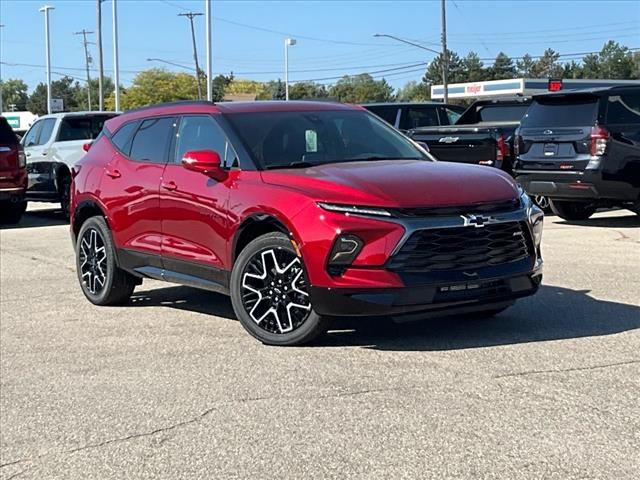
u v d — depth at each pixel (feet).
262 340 20.62
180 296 27.91
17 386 18.54
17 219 52.21
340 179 19.56
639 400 15.99
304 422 15.49
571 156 40.60
